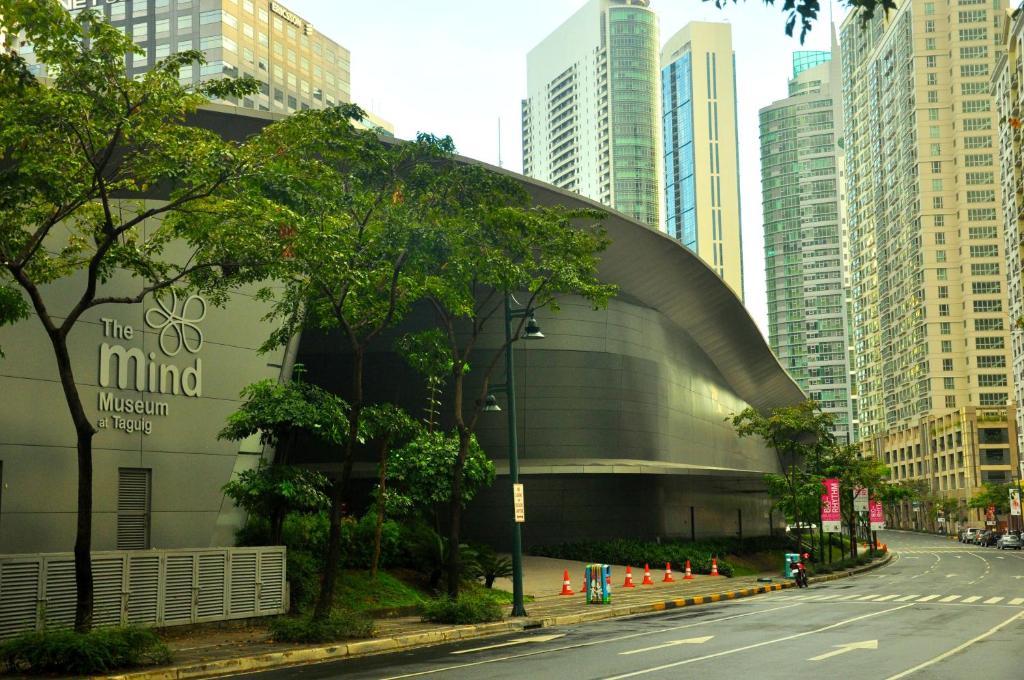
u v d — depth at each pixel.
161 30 128.12
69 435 22.56
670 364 62.75
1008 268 118.81
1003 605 29.30
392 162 21.62
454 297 24.67
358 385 21.06
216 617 20.92
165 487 24.56
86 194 15.79
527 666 15.68
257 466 27.38
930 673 14.27
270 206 17.27
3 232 15.59
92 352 23.23
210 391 26.05
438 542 29.94
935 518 156.75
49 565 17.80
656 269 56.69
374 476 45.31
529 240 24.23
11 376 21.66
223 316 26.62
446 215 23.05
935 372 165.38
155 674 15.04
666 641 19.48
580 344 53.00
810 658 16.22
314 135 18.06
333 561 20.42
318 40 147.50
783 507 57.56
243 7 130.12
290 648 18.11
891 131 186.25
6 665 15.16
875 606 29.17
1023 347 112.19
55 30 15.24
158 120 16.36
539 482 51.88
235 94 16.84
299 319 23.47
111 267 17.66
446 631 21.34
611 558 49.69
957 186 166.50
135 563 19.34
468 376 50.19
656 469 52.34
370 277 21.98
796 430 56.59
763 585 39.44
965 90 167.00
